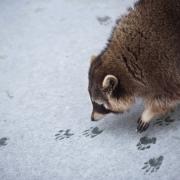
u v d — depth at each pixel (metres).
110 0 2.43
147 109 1.68
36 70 2.06
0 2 2.61
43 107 1.88
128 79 1.59
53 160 1.67
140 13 1.63
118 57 1.60
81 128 1.77
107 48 1.66
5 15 2.48
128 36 1.61
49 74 2.03
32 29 2.33
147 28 1.60
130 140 1.69
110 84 1.57
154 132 1.70
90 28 2.25
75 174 1.62
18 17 2.45
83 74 2.00
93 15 2.34
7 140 1.77
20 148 1.73
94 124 1.77
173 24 1.60
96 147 1.69
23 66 2.10
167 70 1.60
